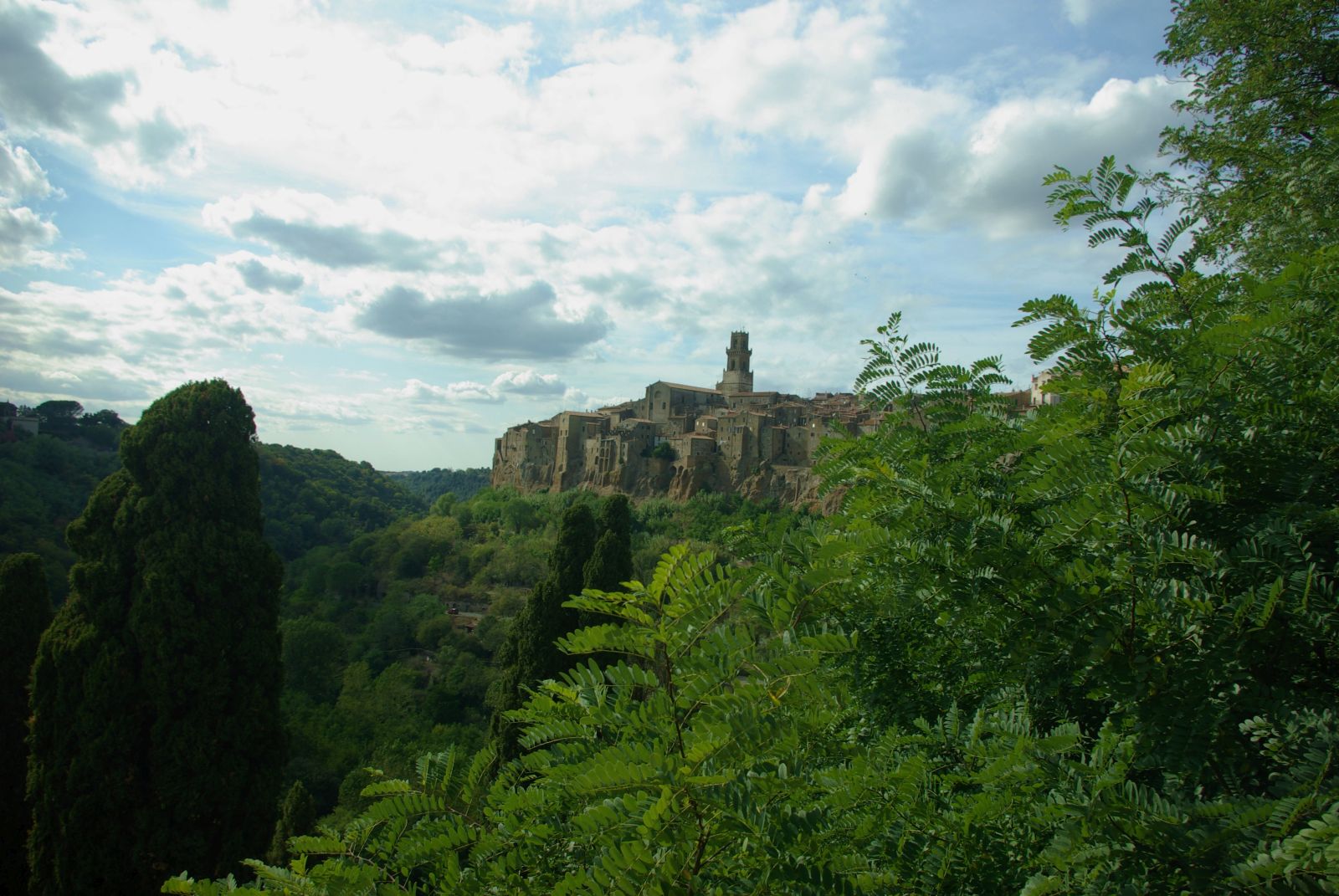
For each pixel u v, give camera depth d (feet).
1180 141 41.11
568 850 11.23
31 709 65.82
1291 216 30.60
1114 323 16.72
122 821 61.82
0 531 163.02
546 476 453.99
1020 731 13.00
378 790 13.67
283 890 11.94
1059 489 12.88
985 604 12.94
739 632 10.09
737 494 332.80
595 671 13.46
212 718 66.64
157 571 67.00
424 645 203.72
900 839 11.24
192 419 74.28
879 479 15.90
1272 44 38.55
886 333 23.71
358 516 373.20
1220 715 10.18
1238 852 8.41
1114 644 11.25
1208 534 12.66
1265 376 14.37
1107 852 9.09
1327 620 10.37
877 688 16.79
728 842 9.13
